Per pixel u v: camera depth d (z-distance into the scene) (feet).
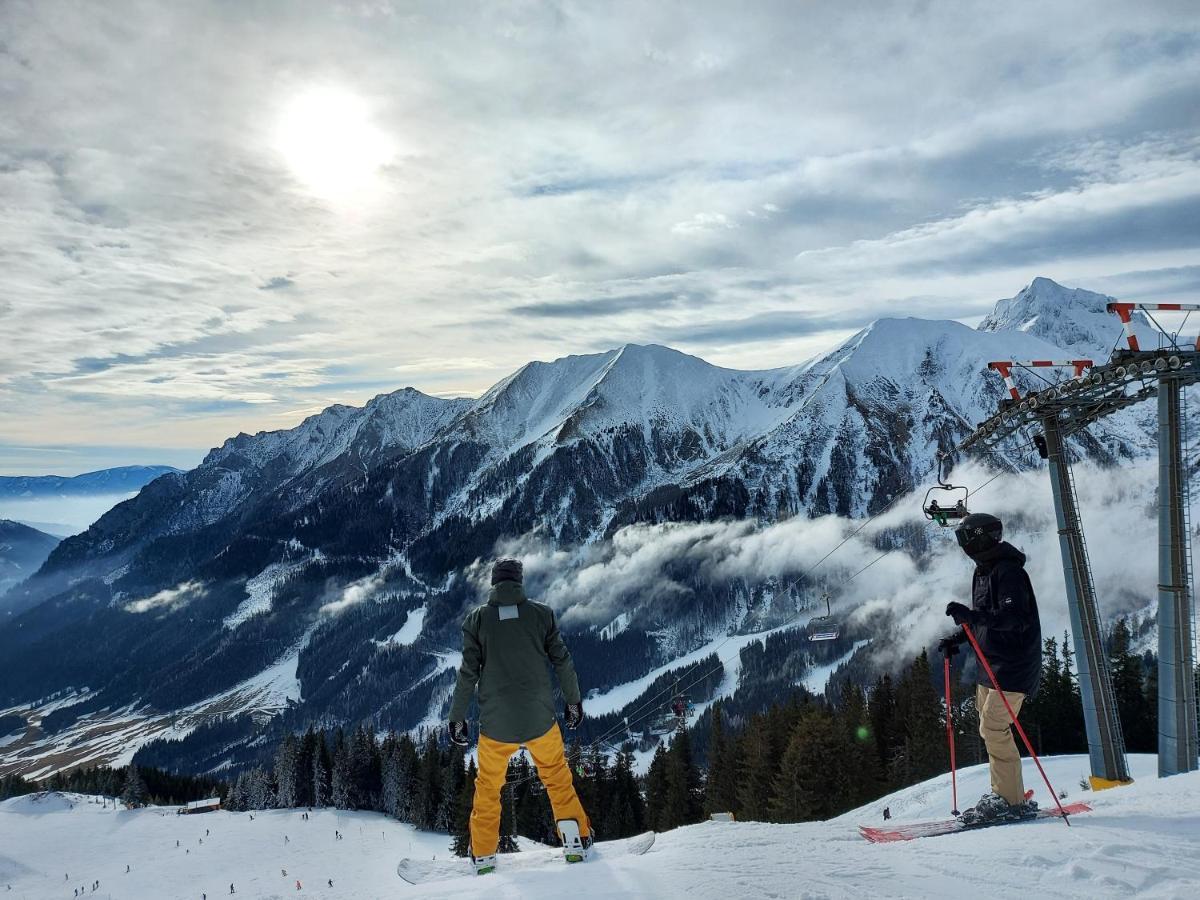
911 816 56.75
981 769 70.64
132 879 289.33
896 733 163.12
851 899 15.60
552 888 17.38
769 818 129.49
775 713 173.99
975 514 23.06
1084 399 52.29
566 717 21.49
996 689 21.71
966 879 16.58
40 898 280.92
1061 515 55.01
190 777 507.71
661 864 18.86
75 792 479.00
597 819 208.95
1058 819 20.76
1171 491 47.88
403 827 316.19
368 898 19.30
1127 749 139.64
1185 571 47.70
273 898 22.48
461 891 18.07
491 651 20.86
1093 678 53.16
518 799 181.98
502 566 21.71
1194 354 45.96
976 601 22.86
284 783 376.48
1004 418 57.52
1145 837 17.79
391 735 359.46
